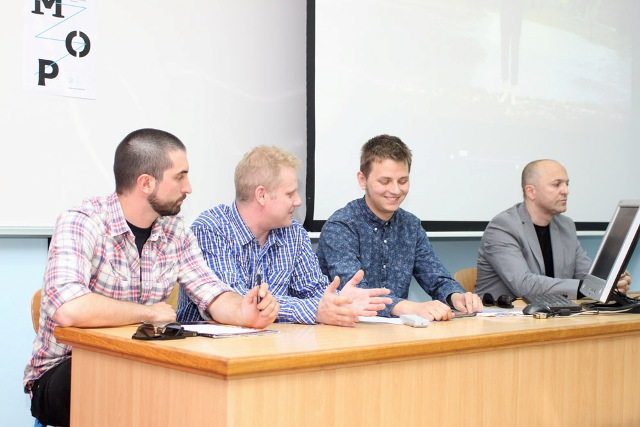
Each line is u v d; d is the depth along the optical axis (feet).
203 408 4.97
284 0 11.20
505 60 13.32
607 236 9.04
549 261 11.05
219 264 7.61
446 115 12.59
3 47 9.03
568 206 14.30
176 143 6.91
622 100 15.05
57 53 9.37
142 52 9.97
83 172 9.56
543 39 13.83
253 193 7.68
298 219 11.32
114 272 6.81
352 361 5.29
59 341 6.09
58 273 6.31
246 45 10.85
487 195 13.14
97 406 5.80
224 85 10.65
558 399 6.75
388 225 9.51
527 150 13.66
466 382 6.08
